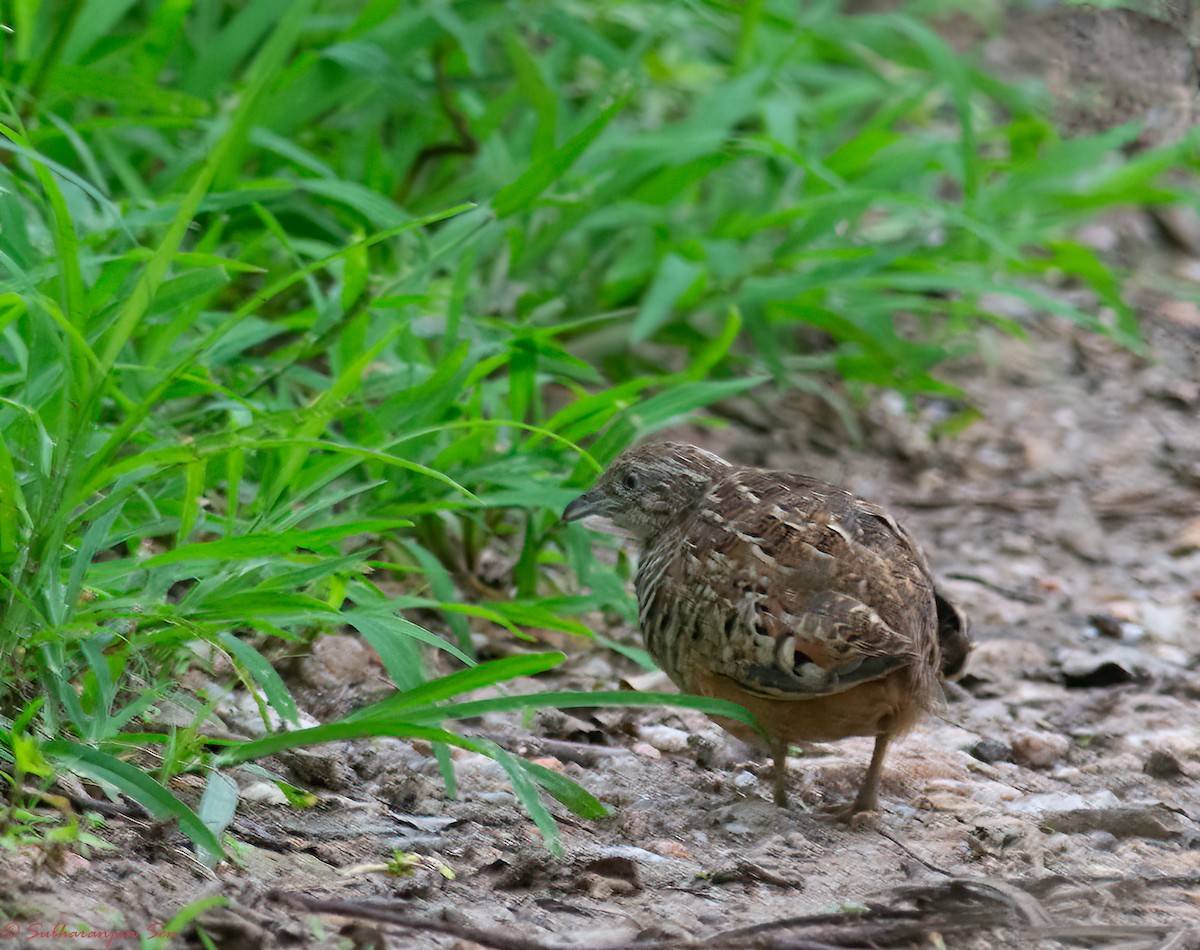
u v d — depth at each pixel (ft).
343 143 44.29
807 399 51.08
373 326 35.94
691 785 27.66
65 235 23.84
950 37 72.33
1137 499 47.37
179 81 40.34
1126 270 59.26
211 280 28.53
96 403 24.45
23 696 22.90
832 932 19.79
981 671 35.06
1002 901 21.17
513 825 24.38
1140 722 32.58
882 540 25.63
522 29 51.70
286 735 22.43
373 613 24.68
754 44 50.16
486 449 35.35
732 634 24.76
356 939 18.85
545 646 34.14
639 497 30.22
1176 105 36.42
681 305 44.65
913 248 44.80
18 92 33.42
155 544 31.81
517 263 41.55
